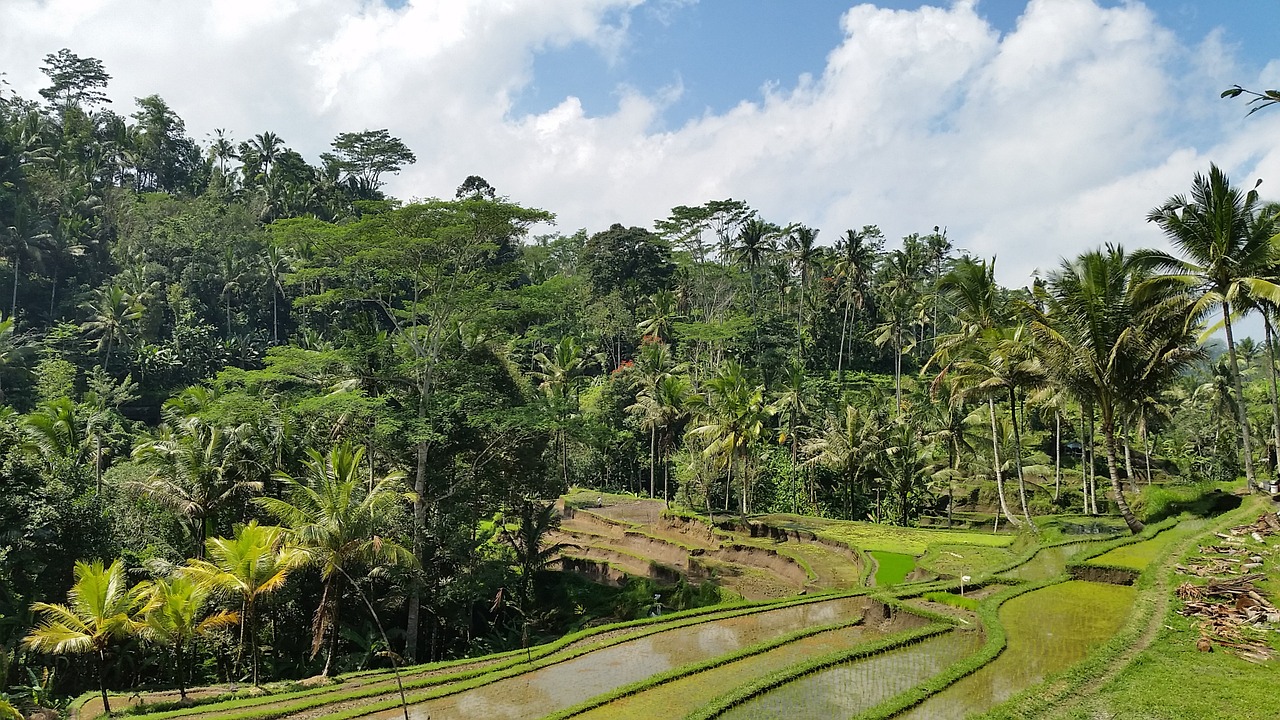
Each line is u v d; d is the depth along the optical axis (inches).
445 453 1252.5
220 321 2901.1
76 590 857.5
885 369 3299.7
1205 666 513.3
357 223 1137.4
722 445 1775.3
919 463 2042.3
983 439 1939.0
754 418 1772.9
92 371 2363.4
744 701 561.3
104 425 1814.7
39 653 1021.8
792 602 904.3
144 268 2637.8
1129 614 688.4
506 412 1220.5
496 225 1151.0
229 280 2871.6
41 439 1393.9
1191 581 701.3
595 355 3132.4
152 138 3690.9
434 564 1202.6
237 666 1047.6
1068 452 2603.3
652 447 2330.2
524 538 1433.3
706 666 663.8
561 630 1304.1
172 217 3065.9
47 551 1094.4
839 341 3223.4
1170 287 1029.8
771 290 3474.4
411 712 610.5
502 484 1322.6
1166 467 2386.8
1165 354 1032.8
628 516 2010.3
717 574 1414.9
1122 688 486.3
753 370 2751.0
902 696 530.3
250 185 3609.7
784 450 2230.6
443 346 1317.7
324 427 1348.4
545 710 605.0
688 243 3543.3
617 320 3142.2
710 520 1754.4
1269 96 361.7
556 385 2527.1
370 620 1172.5
